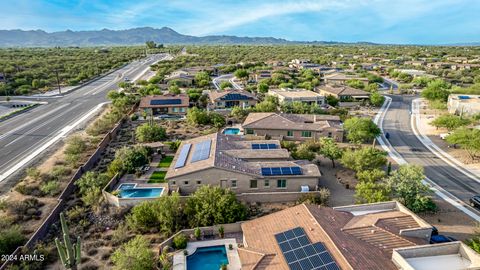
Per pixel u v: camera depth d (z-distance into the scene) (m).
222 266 30.19
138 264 28.75
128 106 93.88
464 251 25.25
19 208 39.91
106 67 182.50
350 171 51.75
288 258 25.92
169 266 30.72
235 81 145.38
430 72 164.25
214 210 37.16
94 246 34.38
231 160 44.97
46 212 40.38
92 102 102.75
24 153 59.78
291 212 32.25
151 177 49.88
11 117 84.44
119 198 41.00
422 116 88.31
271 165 44.62
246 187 43.09
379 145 65.50
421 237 29.48
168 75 156.38
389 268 24.58
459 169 53.72
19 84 124.69
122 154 52.53
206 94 107.12
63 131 72.81
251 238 30.08
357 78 138.62
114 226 38.19
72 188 46.25
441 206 42.06
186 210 38.00
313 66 183.88
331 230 28.30
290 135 65.69
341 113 86.25
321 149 54.34
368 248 26.81
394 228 30.12
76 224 38.41
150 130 66.06
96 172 51.66
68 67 168.00
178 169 43.97
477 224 37.88
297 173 43.41
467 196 44.72
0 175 50.69
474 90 101.00
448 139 60.72
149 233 36.69
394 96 117.44
